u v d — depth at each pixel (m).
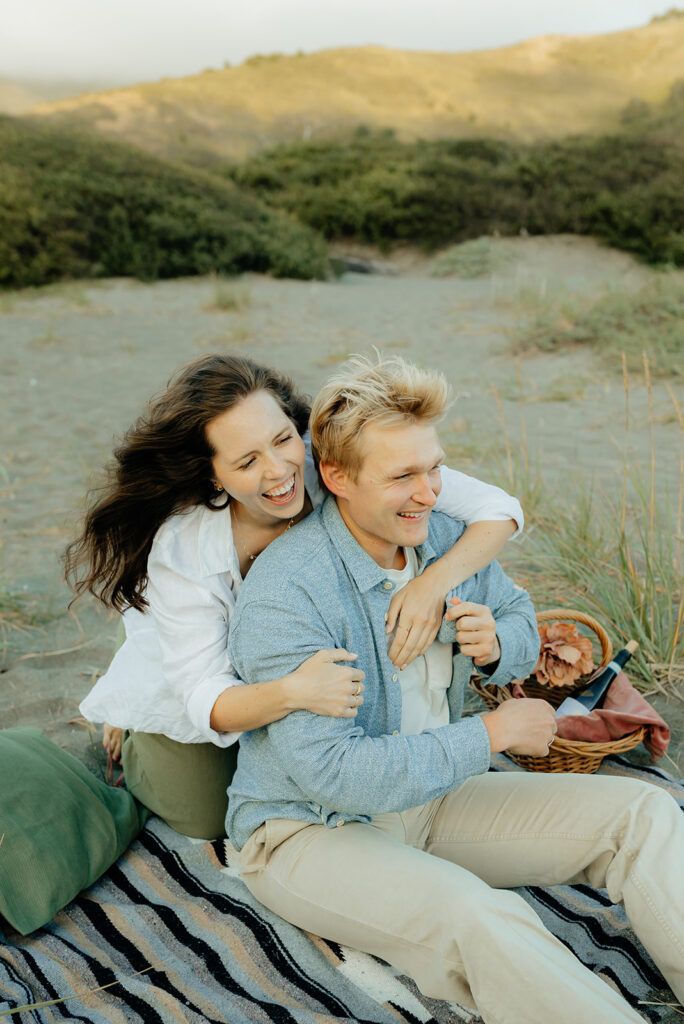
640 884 1.63
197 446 1.75
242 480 1.74
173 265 13.34
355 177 18.34
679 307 7.91
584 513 3.68
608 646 2.65
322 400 1.66
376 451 1.60
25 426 6.40
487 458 5.10
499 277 13.62
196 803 2.21
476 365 7.79
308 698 1.58
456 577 1.84
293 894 1.73
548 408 6.28
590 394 6.53
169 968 1.79
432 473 1.70
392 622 1.77
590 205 15.48
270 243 13.91
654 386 6.56
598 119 26.34
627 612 3.10
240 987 1.74
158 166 15.50
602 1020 1.37
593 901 2.01
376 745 1.61
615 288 9.47
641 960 1.80
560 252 15.01
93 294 12.21
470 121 28.27
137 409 6.79
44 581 3.91
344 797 1.60
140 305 11.44
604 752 2.33
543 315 8.70
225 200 14.83
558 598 3.26
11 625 3.48
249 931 1.88
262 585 1.70
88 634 3.43
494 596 2.03
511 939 1.43
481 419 6.06
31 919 1.88
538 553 3.61
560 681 2.63
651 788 1.76
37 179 13.88
